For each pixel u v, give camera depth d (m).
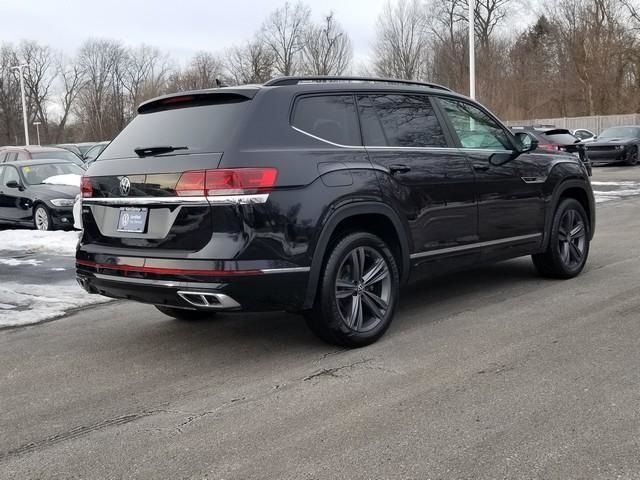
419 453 3.22
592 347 4.63
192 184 4.27
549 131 16.86
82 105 83.12
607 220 11.43
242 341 5.21
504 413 3.62
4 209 13.11
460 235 5.56
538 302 5.92
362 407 3.79
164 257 4.37
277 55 57.25
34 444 3.53
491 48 49.34
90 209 4.96
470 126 5.90
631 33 46.94
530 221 6.27
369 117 5.09
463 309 5.82
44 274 8.31
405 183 5.07
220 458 3.27
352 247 4.73
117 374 4.58
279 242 4.31
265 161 4.30
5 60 80.94
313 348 4.94
